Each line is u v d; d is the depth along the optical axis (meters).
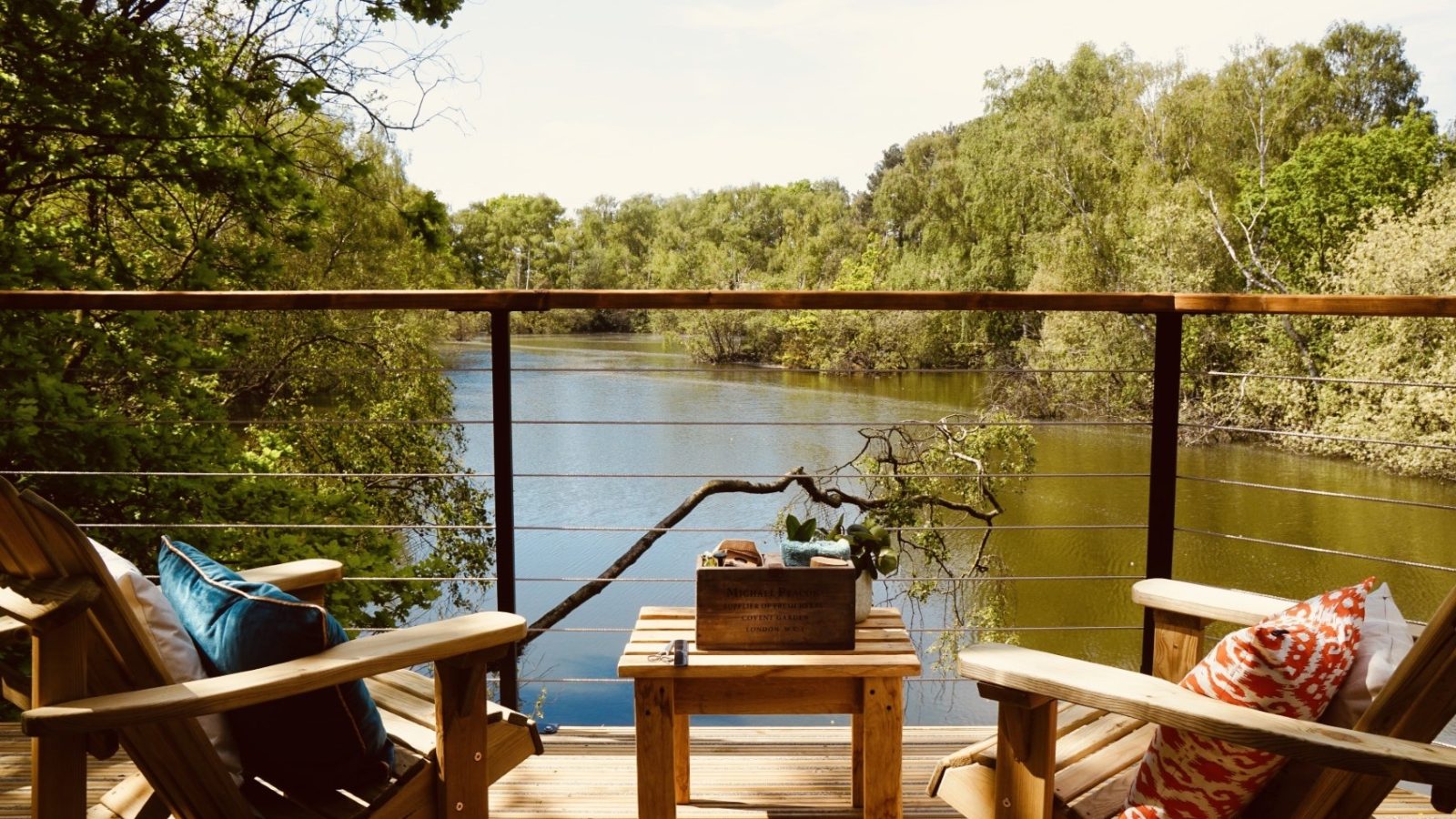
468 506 9.80
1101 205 22.66
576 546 11.07
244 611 1.47
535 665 8.81
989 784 1.57
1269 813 1.35
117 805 1.68
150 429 5.91
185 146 6.62
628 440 15.16
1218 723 1.20
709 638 1.90
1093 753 1.63
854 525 2.09
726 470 12.95
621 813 2.16
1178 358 2.37
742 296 2.40
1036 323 19.69
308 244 7.40
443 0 7.57
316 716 1.50
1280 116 21.89
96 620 1.37
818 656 1.86
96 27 6.05
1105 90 24.08
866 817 1.88
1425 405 13.88
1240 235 21.16
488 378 20.56
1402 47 23.41
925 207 28.00
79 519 5.69
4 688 1.64
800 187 43.16
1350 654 1.30
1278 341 16.84
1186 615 1.82
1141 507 12.73
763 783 2.26
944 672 8.23
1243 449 15.99
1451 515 12.41
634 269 41.38
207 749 1.40
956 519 9.12
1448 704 1.17
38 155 6.20
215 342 6.88
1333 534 12.03
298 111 7.73
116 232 7.65
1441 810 1.15
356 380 11.52
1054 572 10.90
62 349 5.94
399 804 1.59
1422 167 20.08
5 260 5.57
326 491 7.28
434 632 1.56
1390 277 15.73
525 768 2.37
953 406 17.45
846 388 19.94
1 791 2.21
